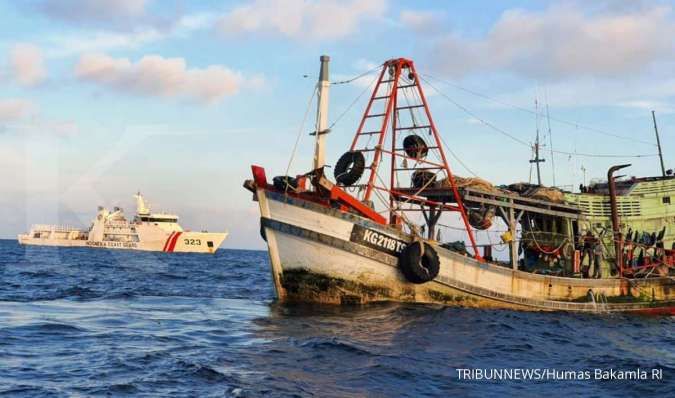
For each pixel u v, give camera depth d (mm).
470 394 10711
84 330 15867
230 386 10367
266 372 11500
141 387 10227
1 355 12414
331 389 10539
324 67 21500
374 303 20938
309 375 11422
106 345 13867
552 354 15086
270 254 21016
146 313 19719
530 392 11109
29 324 16406
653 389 11602
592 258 25922
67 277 33781
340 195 20469
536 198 25547
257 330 16344
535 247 26531
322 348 13797
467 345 15391
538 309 23625
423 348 14570
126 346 13805
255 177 20891
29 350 13055
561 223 26844
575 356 15016
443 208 24203
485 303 22516
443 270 21578
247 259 92000
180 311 20500
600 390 11508
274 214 20766
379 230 20766
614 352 16078
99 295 25062
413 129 23609
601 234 26531
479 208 24531
